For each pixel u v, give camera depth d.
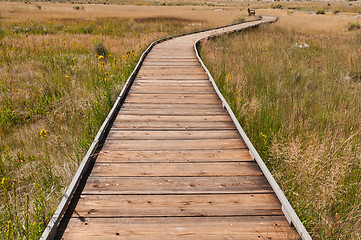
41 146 5.05
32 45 13.30
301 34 20.31
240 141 4.63
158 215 2.87
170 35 20.39
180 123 5.32
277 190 3.10
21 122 6.31
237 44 15.84
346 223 3.09
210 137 4.75
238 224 2.76
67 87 7.77
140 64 10.49
